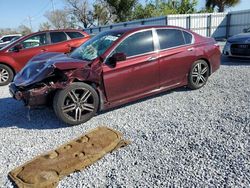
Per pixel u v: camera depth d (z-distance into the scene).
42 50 8.27
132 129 3.95
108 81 4.31
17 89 4.11
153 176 2.78
